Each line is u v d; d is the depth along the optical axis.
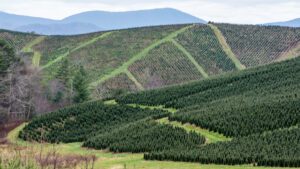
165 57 181.88
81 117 88.19
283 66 108.44
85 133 80.56
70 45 198.62
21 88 113.62
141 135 66.94
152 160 54.16
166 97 96.69
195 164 50.09
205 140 63.38
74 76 135.25
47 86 128.75
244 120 65.75
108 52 187.12
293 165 46.59
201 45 196.62
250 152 51.25
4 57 109.38
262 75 102.00
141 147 61.72
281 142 53.84
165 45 190.38
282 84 90.75
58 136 78.81
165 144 61.81
